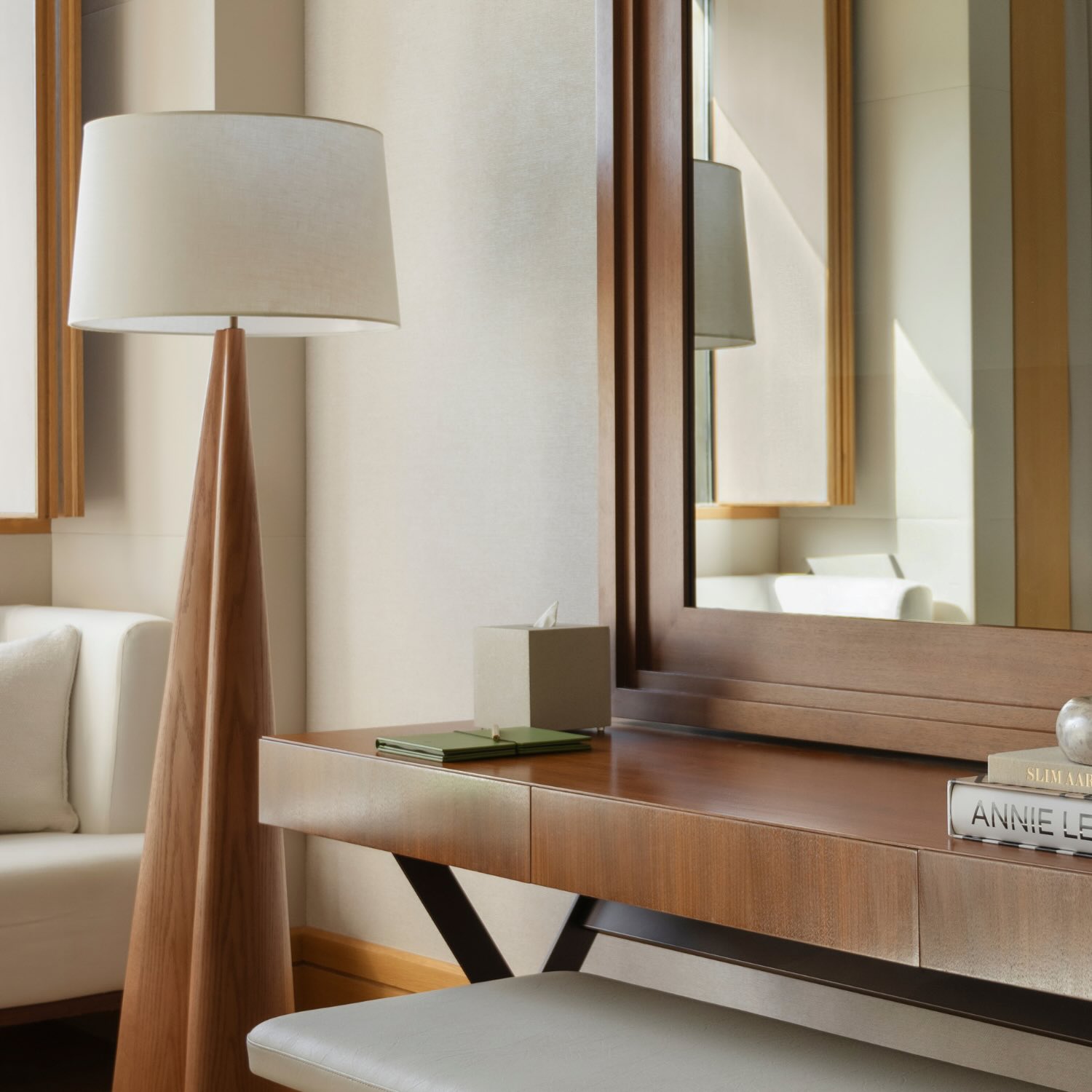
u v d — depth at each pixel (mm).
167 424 3117
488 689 2131
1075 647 1765
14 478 3205
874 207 1980
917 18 1925
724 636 2176
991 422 1849
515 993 1738
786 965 1832
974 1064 2004
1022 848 1296
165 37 3092
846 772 1791
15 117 3160
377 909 2926
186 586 2438
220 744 2295
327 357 3020
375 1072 1508
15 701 2807
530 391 2615
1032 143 1803
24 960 2527
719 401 2188
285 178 2283
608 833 1597
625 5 2303
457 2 2752
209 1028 2250
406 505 2854
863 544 1998
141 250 2256
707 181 2205
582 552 2527
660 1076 1434
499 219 2670
